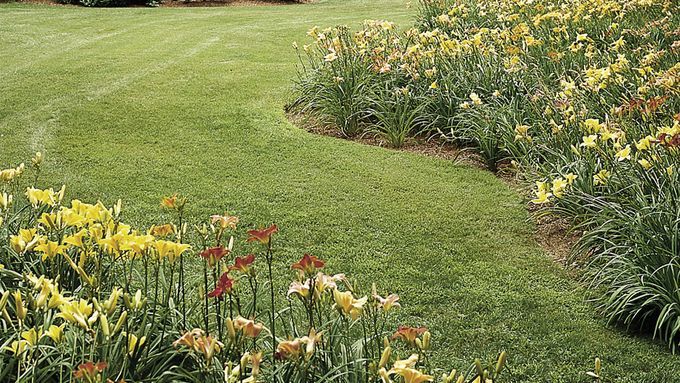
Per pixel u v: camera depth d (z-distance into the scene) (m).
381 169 6.93
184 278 4.23
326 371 2.82
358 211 5.93
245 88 9.59
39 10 16.75
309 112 8.51
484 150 7.04
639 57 7.83
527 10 10.83
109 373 2.61
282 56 11.69
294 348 2.35
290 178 6.65
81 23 14.95
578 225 5.16
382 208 6.00
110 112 8.47
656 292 4.18
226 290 2.54
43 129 7.86
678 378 3.80
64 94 9.18
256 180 6.58
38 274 3.44
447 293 4.64
